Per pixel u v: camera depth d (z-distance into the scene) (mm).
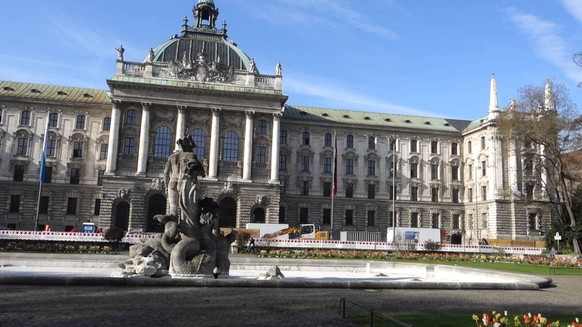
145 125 87625
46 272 29484
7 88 96375
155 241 26812
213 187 88062
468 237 108375
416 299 21125
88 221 93438
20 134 93562
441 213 110125
